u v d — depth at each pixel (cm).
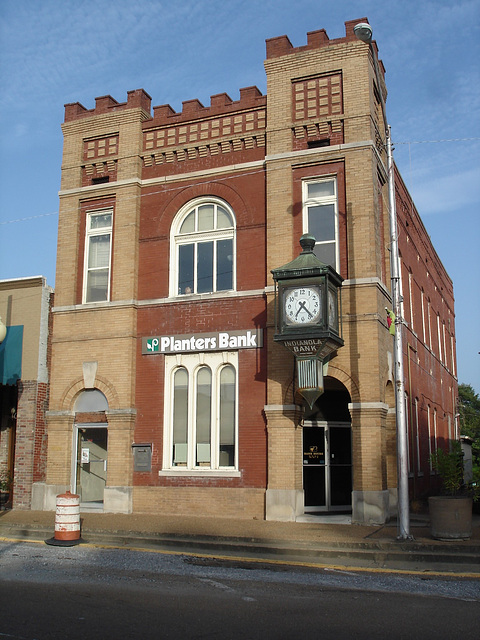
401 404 1304
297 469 1605
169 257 1855
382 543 1225
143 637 687
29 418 1898
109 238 1944
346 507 1781
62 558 1175
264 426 1655
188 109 1912
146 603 834
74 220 1966
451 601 866
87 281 1941
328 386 1802
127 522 1542
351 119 1708
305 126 1747
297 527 1451
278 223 1720
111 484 1756
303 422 1695
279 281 1520
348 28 1758
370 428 1539
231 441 1712
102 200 1955
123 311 1836
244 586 952
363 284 1606
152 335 1819
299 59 1783
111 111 1984
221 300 1755
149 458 1755
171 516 1667
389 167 1407
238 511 1638
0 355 1956
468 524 1251
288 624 747
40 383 1923
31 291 1980
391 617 782
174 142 1911
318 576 1034
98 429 1864
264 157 1805
